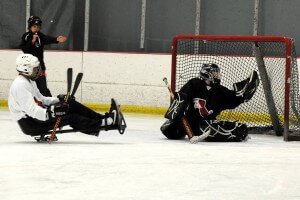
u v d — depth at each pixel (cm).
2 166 1048
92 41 2319
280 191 908
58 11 2312
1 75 2267
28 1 2312
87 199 837
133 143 1344
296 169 1077
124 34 2297
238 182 961
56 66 2233
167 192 885
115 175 992
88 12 2294
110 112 1284
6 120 1764
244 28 2184
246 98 1432
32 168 1035
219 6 2206
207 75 1405
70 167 1049
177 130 1421
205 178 985
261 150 1284
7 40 2342
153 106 2141
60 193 867
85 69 2209
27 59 1246
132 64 2158
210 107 1420
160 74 2130
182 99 1362
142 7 2256
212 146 1324
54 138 1342
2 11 2338
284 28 2142
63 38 1748
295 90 1546
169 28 2256
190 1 2231
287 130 1448
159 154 1195
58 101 1323
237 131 1404
